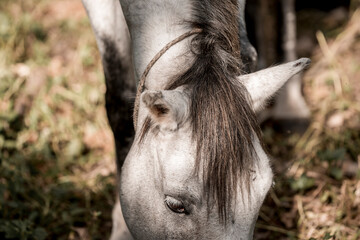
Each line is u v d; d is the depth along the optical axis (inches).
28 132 257.6
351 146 241.0
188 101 126.9
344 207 207.6
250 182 125.2
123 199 144.7
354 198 212.7
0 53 305.3
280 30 258.1
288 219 209.8
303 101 265.1
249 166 124.6
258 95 133.0
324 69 299.6
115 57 180.1
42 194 221.1
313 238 185.5
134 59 151.8
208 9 138.3
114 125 185.3
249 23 261.6
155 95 120.5
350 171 230.7
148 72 142.4
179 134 126.4
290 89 260.2
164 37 143.3
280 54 262.1
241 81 134.3
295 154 244.2
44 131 256.4
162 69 139.7
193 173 124.4
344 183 217.6
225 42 137.2
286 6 255.1
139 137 137.6
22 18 338.3
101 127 265.1
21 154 244.2
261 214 211.9
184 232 130.8
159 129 130.0
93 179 234.2
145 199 137.1
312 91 285.6
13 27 327.0
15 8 360.5
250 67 159.8
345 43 318.0
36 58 311.0
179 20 142.4
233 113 124.6
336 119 261.7
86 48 311.7
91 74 300.4
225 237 127.0
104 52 181.2
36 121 260.4
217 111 124.2
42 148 247.6
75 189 229.9
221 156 122.1
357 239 196.5
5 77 284.2
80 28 342.3
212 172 122.1
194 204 125.7
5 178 227.9
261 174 127.7
